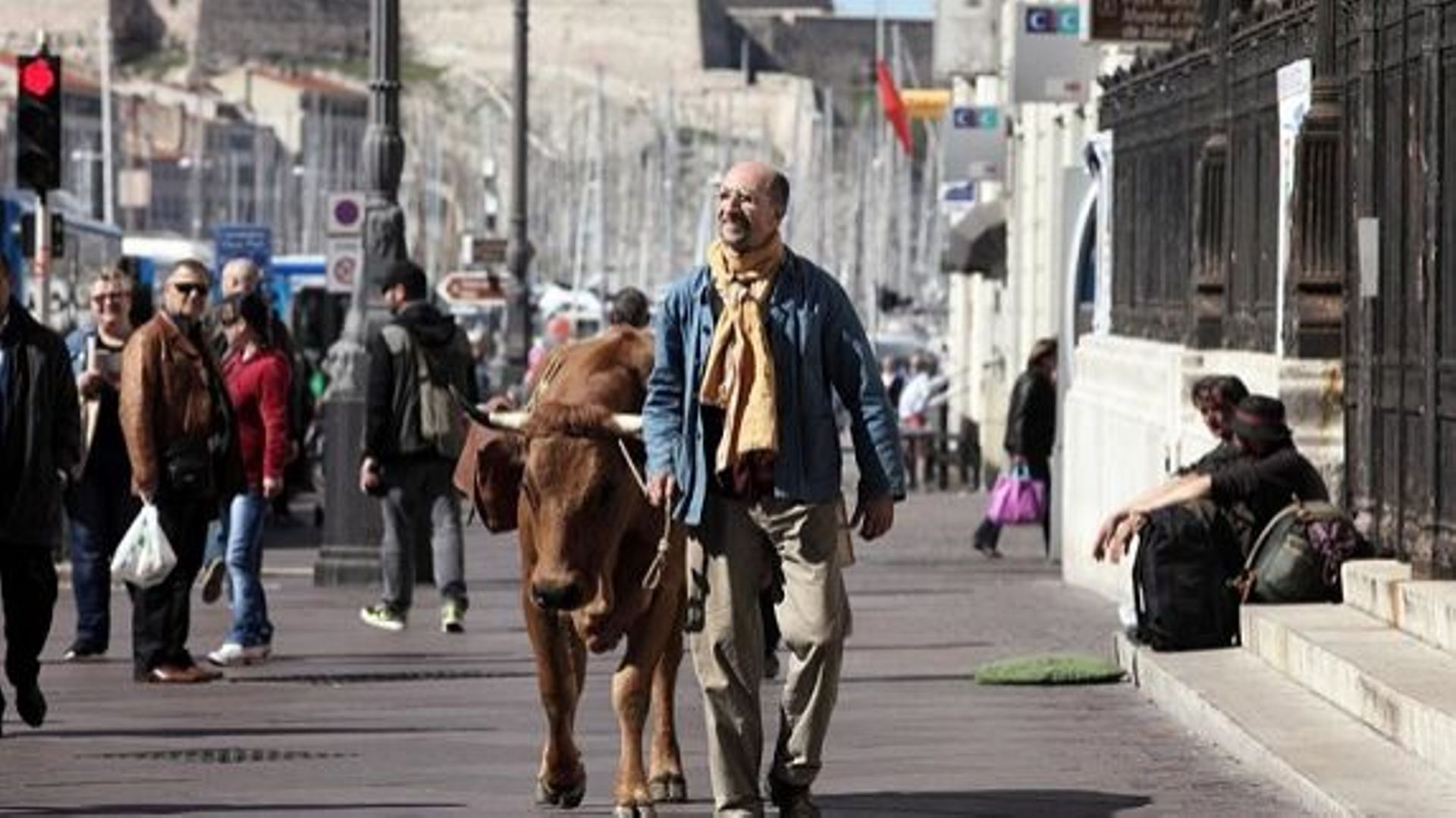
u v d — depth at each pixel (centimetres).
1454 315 1784
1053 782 1580
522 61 6506
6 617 1777
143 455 2128
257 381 2303
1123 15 2986
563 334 5025
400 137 3184
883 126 16512
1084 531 3048
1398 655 1697
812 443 1384
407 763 1691
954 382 7512
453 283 6531
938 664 2241
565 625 1506
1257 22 2294
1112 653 2141
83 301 5772
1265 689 1772
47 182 3170
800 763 1398
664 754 1552
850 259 16325
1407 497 1897
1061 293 3509
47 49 3161
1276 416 1972
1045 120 5309
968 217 6084
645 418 1408
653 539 1477
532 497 1465
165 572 2125
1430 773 1486
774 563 1400
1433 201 1808
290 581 3309
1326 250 2111
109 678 2197
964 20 5834
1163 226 2700
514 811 1508
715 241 1416
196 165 18075
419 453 2564
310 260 8681
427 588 3119
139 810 1512
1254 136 2309
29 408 1755
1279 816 1459
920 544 4241
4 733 1842
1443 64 1802
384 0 3180
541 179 19338
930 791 1551
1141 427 2650
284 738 1812
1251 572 1950
